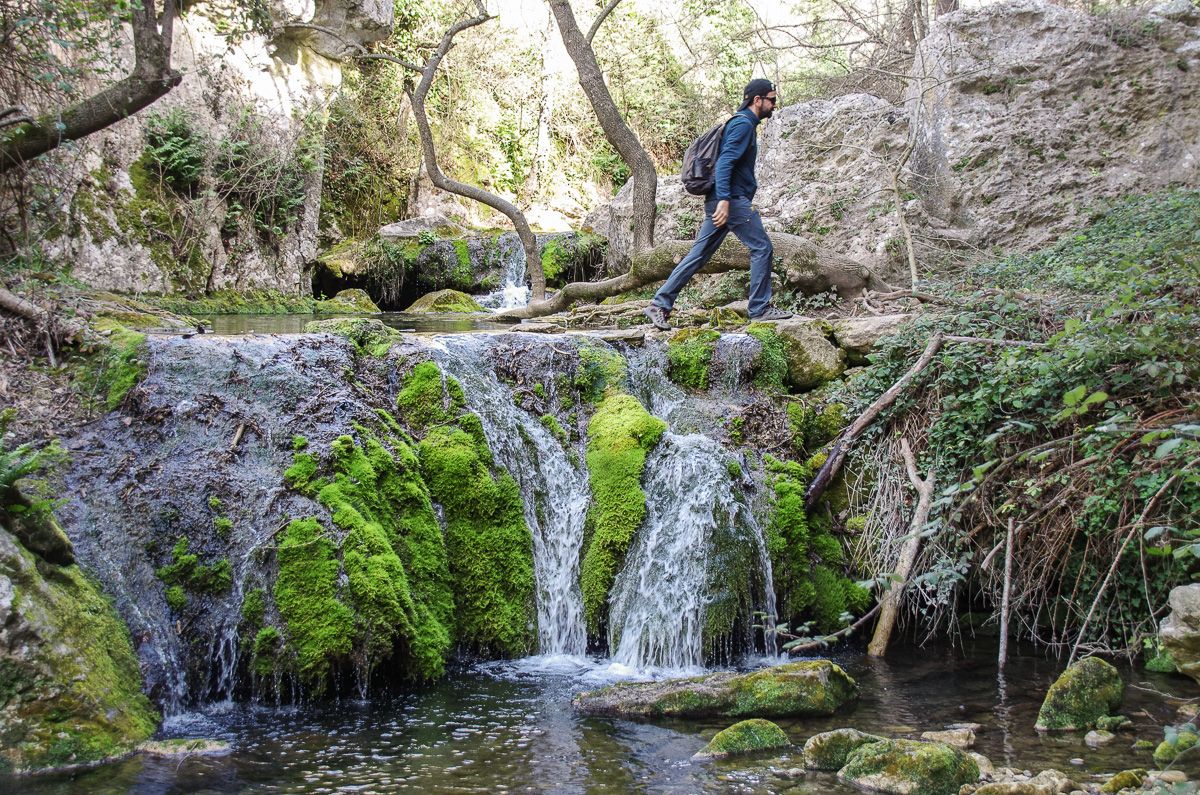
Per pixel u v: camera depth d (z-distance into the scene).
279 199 13.80
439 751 4.09
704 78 22.52
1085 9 12.51
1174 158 10.05
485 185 19.75
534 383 6.66
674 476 6.03
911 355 6.69
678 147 22.88
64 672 3.87
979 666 5.47
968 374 6.21
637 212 11.30
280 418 5.36
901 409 6.45
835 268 8.80
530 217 19.47
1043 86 10.30
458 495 5.72
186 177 12.31
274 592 4.69
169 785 3.63
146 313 8.27
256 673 4.59
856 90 15.55
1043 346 5.80
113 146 11.51
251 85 13.59
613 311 8.52
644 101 22.05
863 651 5.84
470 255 14.76
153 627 4.49
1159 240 6.64
